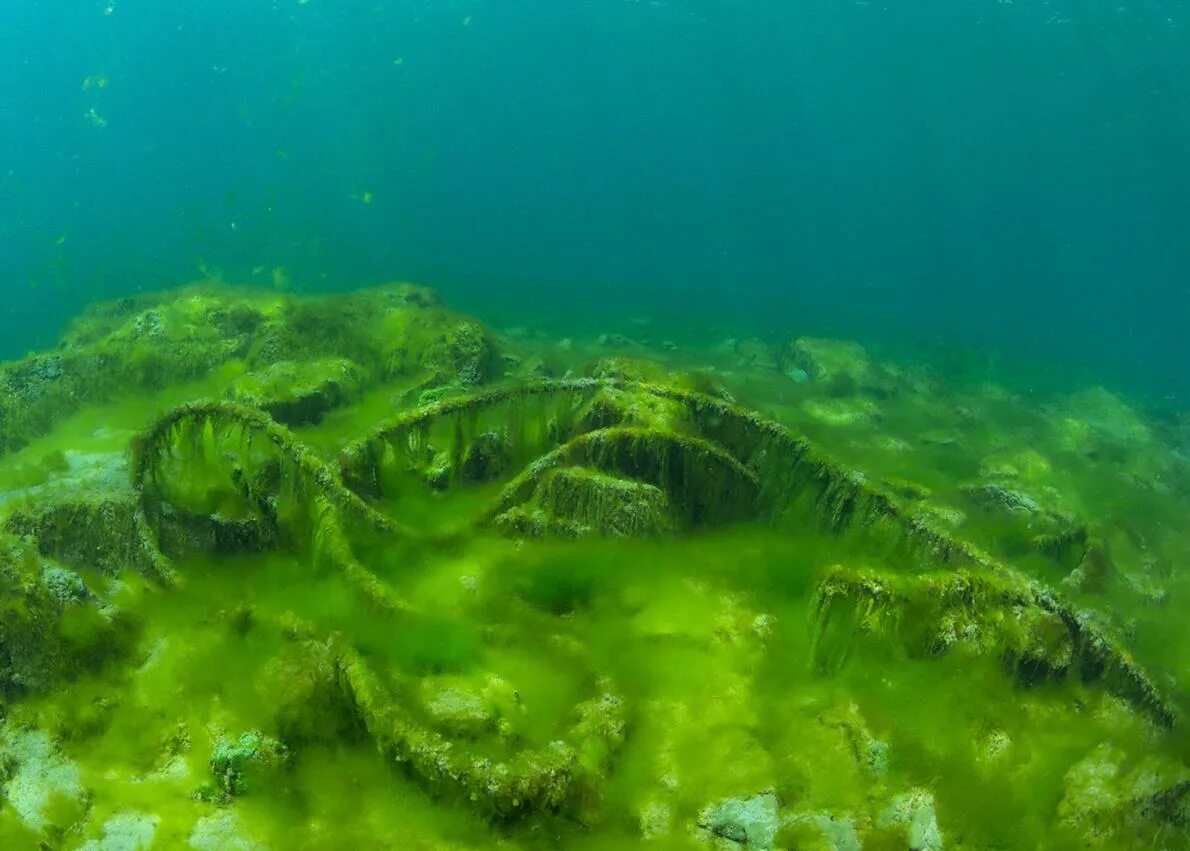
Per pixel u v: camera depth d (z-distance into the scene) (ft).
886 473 25.29
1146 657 17.62
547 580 16.61
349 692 13.10
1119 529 24.25
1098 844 12.44
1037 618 15.05
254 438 19.30
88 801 12.18
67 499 17.30
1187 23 138.62
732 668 14.97
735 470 19.62
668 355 46.32
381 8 127.54
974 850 12.12
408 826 11.68
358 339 32.91
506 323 53.88
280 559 17.60
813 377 42.55
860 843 11.98
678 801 12.48
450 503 19.56
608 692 14.10
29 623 13.85
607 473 18.95
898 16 160.25
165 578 16.70
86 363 28.19
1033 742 13.76
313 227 74.74
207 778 12.59
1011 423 40.11
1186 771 13.76
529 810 11.48
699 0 159.84
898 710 13.94
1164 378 60.59
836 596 14.84
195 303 31.76
